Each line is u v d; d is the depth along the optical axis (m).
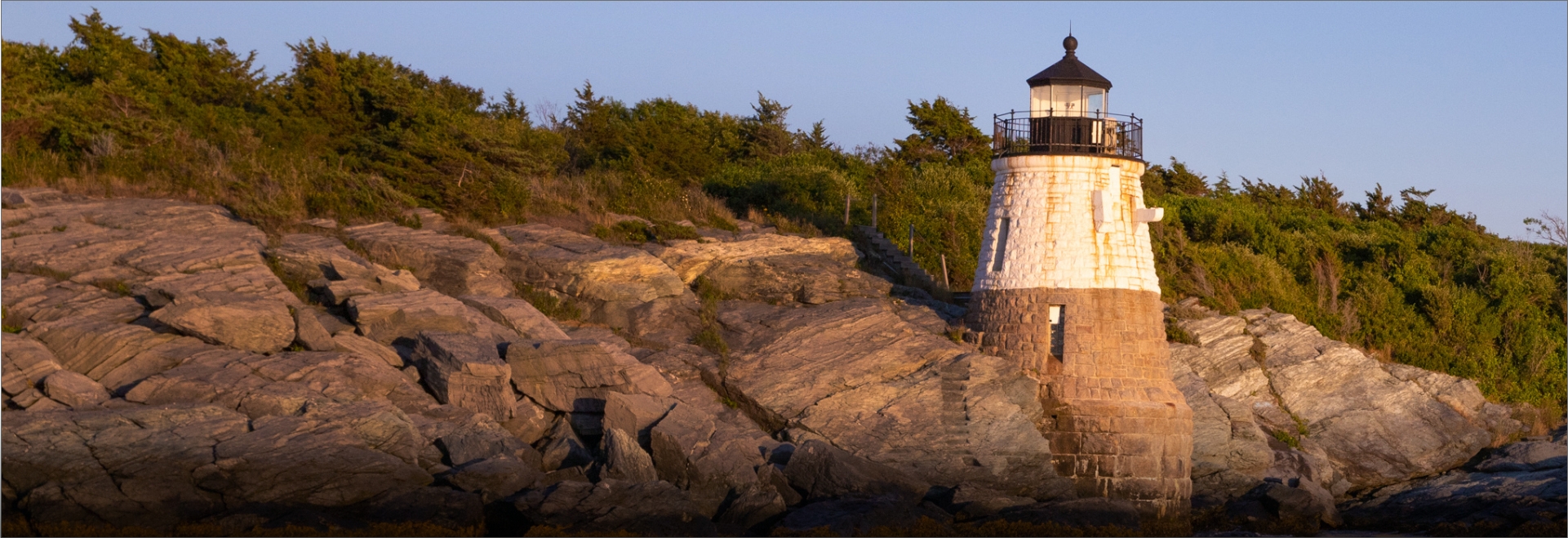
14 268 28.19
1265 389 36.91
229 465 21.67
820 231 41.06
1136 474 29.92
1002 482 29.05
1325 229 50.00
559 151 50.28
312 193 34.84
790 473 26.64
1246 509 30.83
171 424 22.03
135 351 24.62
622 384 27.16
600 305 31.84
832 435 28.50
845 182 46.94
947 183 49.56
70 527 20.19
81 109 38.31
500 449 24.39
